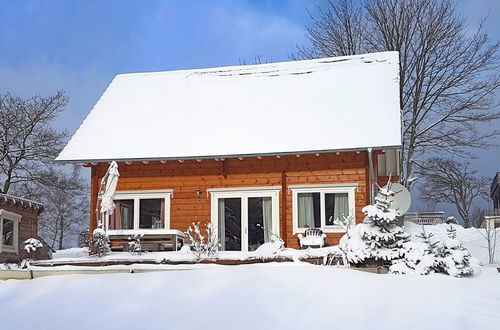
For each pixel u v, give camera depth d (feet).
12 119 102.12
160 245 51.55
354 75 63.77
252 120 58.54
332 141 53.11
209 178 56.49
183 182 56.95
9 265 43.45
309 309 24.88
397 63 65.00
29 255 51.72
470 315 24.17
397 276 31.71
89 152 57.11
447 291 28.09
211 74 69.62
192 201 56.49
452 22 100.27
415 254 34.06
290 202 54.54
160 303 26.22
